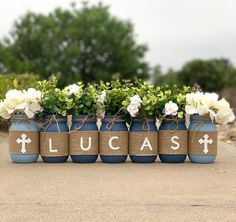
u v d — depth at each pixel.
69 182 0.98
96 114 1.20
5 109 1.19
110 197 0.86
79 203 0.82
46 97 1.19
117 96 1.20
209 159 1.21
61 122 1.20
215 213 0.76
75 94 1.20
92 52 10.21
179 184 0.97
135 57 10.35
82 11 10.60
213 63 12.21
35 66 9.92
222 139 1.99
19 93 1.20
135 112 1.17
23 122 1.20
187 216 0.75
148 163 1.21
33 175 1.05
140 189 0.92
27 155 1.20
